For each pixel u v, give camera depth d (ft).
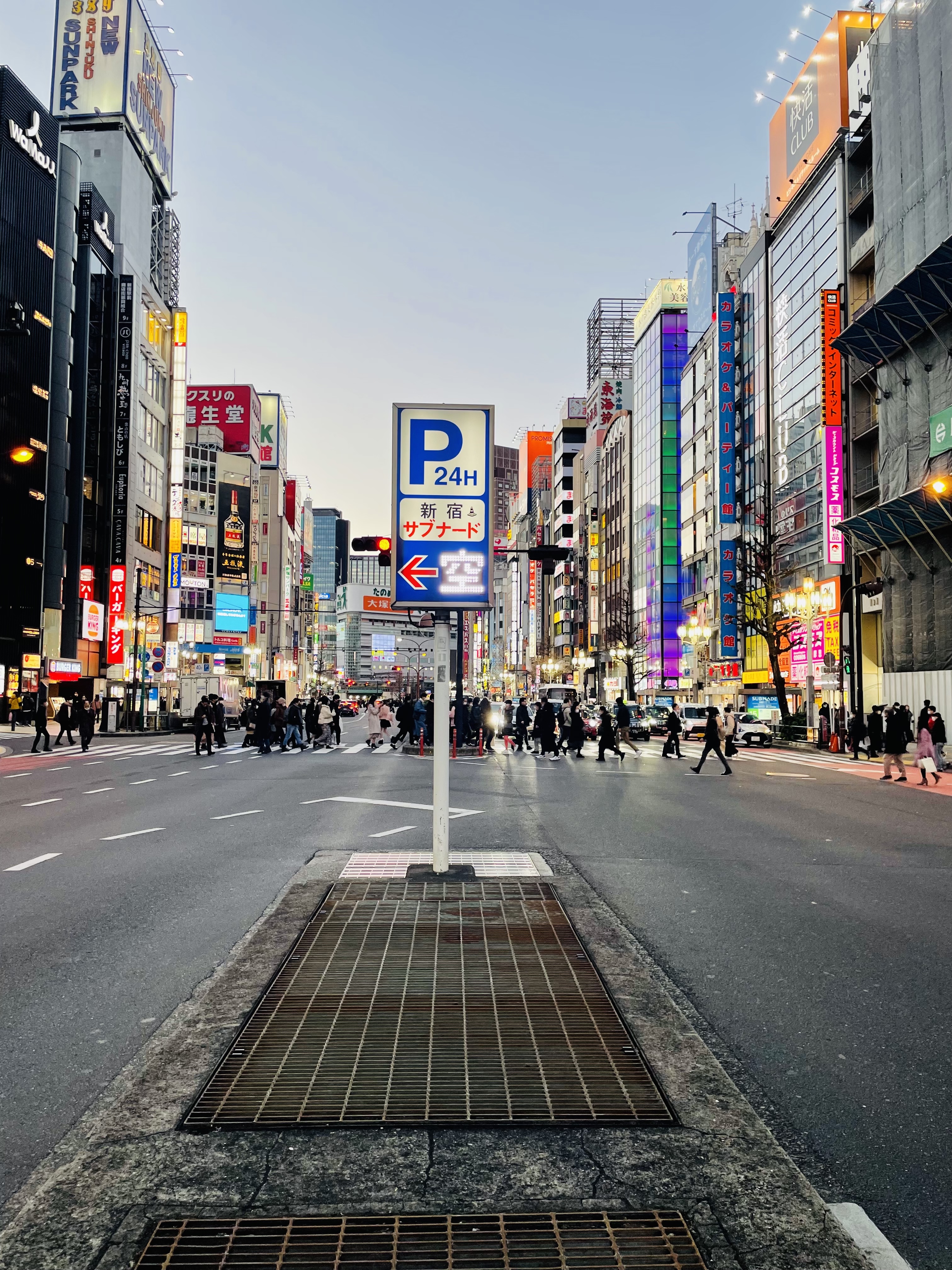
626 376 357.00
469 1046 12.50
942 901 23.62
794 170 162.40
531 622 446.19
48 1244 7.89
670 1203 8.58
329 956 16.70
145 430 222.69
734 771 74.59
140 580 155.33
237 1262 7.65
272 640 384.27
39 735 94.48
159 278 255.09
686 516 233.14
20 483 168.45
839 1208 9.11
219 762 79.36
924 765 63.57
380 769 70.28
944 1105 11.60
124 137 215.72
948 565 107.24
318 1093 10.98
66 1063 12.71
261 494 391.65
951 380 104.47
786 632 131.75
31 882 25.43
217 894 23.77
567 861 28.55
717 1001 15.58
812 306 154.10
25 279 171.22
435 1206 8.48
